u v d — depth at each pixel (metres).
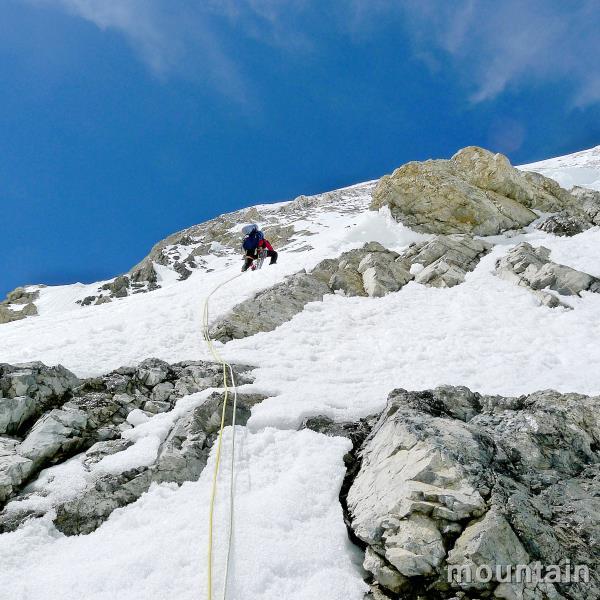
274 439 7.29
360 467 6.47
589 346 10.88
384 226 21.98
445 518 4.84
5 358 10.38
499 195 22.56
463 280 15.93
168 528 5.40
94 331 12.27
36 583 4.67
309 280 15.99
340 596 4.55
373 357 11.12
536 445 6.38
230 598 4.45
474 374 9.95
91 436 7.40
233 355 10.86
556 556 4.58
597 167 65.38
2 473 6.15
